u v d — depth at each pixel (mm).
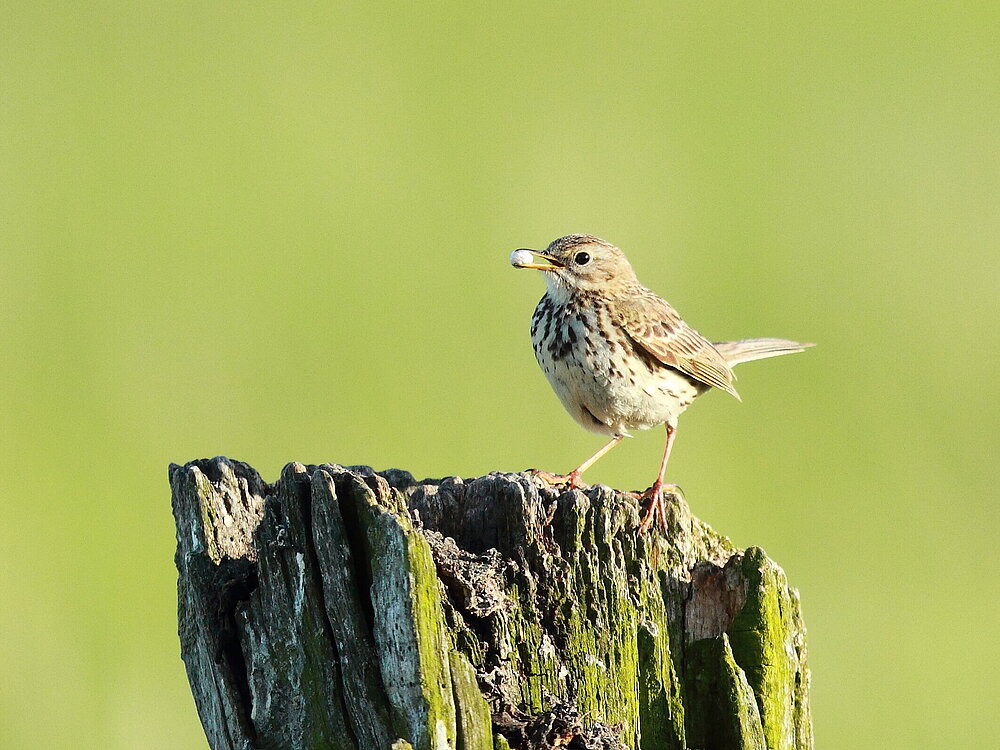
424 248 17219
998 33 22672
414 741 5945
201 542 6691
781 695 6762
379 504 6145
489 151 19047
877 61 22031
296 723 6117
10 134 19062
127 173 18281
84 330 16125
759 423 16016
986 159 20047
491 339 16031
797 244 18156
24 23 21156
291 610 6203
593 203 18156
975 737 12578
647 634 6613
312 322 16250
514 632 6371
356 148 18891
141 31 21203
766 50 22188
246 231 17188
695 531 7270
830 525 14836
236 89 19641
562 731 6180
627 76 21219
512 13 22500
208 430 14797
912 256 18125
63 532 13930
